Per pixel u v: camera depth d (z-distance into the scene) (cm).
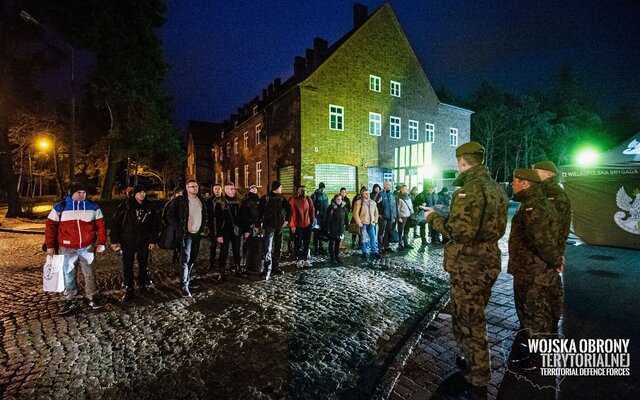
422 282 632
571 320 414
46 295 593
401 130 2234
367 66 2072
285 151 2019
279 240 708
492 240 264
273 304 521
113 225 558
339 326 438
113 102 2259
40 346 397
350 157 2003
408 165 2089
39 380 326
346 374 328
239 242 688
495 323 423
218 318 472
